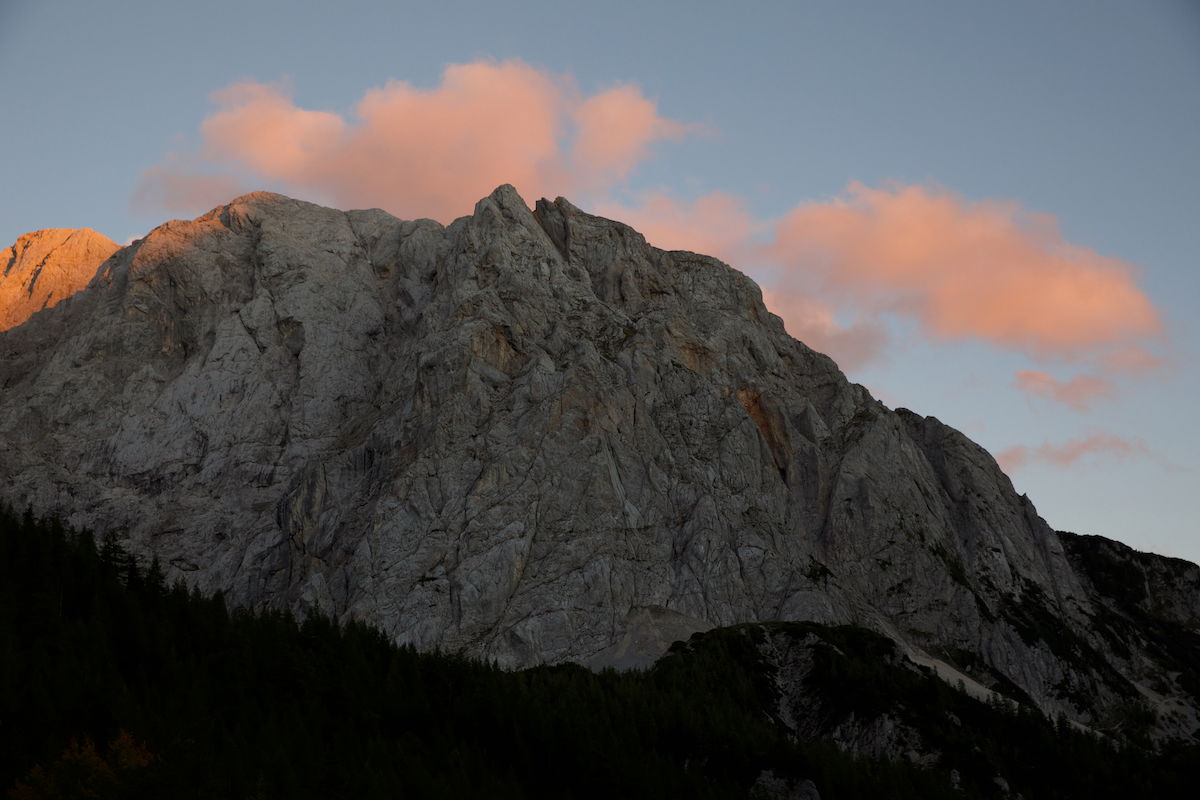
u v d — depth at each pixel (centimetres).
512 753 16312
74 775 12531
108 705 13888
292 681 16300
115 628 16175
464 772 15312
